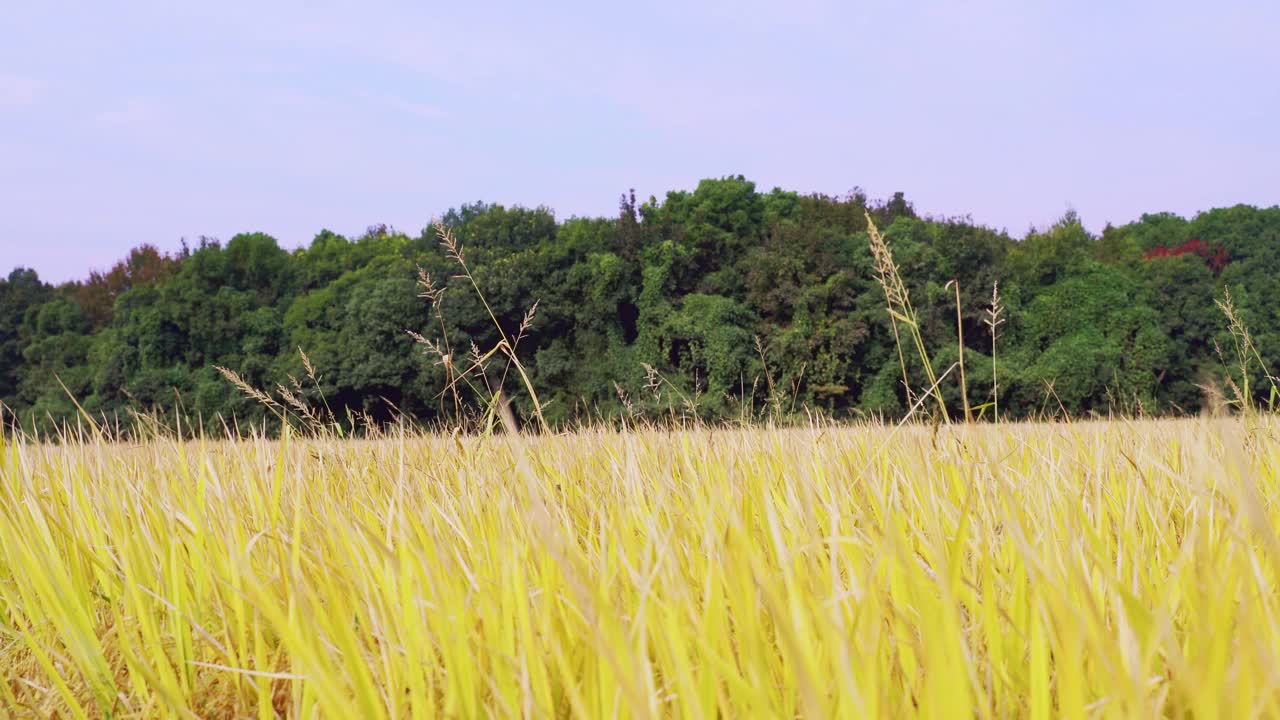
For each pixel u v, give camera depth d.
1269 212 51.12
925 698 1.24
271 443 4.52
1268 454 3.19
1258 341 36.84
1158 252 47.38
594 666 1.46
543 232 39.56
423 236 42.91
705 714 1.35
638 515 2.43
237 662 2.19
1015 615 1.73
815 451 3.40
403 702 1.70
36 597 2.84
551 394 33.59
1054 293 37.72
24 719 2.21
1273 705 0.94
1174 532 2.23
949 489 2.78
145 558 2.80
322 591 2.26
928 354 33.75
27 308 47.91
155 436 4.56
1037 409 33.22
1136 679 1.07
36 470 3.96
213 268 42.75
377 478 3.92
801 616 1.42
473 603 1.95
